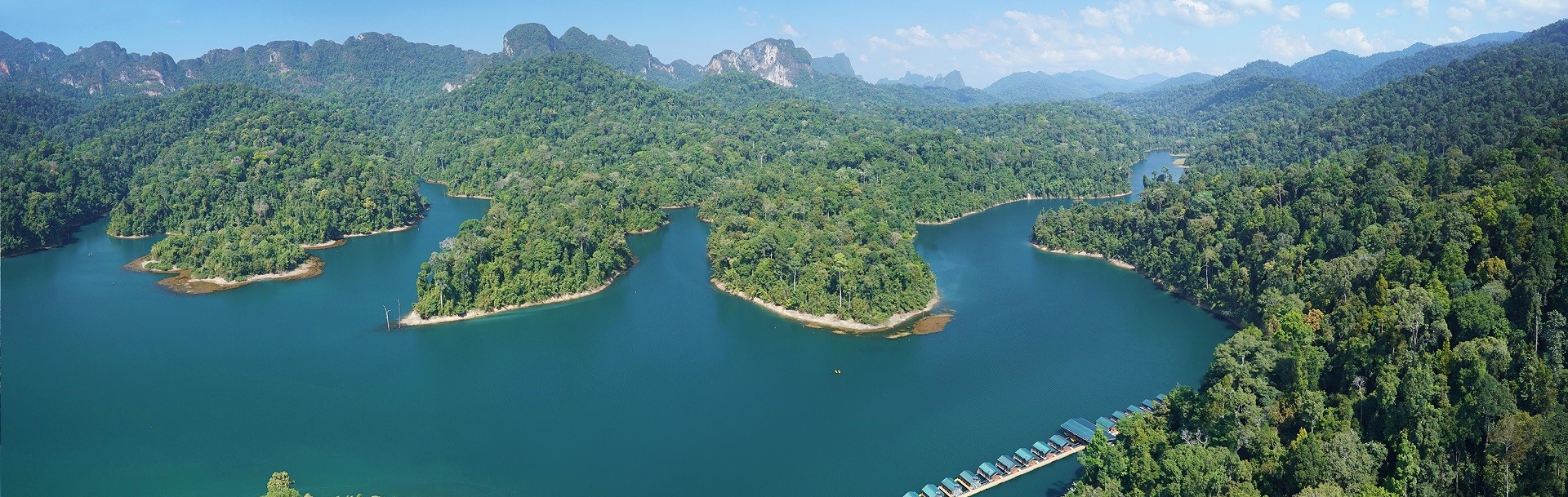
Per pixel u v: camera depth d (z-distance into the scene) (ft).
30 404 641.40
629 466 552.00
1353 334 540.11
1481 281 551.59
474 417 626.23
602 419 623.77
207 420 615.98
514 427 610.24
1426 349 485.97
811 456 564.30
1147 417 517.55
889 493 518.37
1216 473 428.56
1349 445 419.74
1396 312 513.04
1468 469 412.98
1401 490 410.52
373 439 588.09
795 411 634.84
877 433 598.75
